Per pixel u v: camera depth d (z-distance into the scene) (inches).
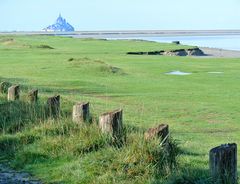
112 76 3427.7
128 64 4525.1
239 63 4869.6
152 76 3538.4
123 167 745.0
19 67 3924.7
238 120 1868.8
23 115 1103.0
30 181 769.6
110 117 855.7
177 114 1966.0
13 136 981.8
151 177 713.6
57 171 795.4
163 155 748.0
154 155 745.6
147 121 1723.7
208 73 3831.2
